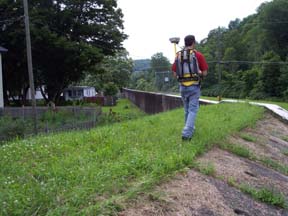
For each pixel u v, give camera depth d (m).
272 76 53.62
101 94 79.56
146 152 5.64
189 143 6.55
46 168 4.68
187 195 4.50
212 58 67.62
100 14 41.72
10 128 18.41
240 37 79.69
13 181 4.09
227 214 4.49
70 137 6.83
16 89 47.12
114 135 6.96
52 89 44.28
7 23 37.97
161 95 41.16
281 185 6.38
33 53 38.56
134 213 3.73
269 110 16.41
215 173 5.60
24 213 3.38
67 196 3.74
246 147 8.28
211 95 61.03
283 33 66.94
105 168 4.70
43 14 38.28
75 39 40.19
